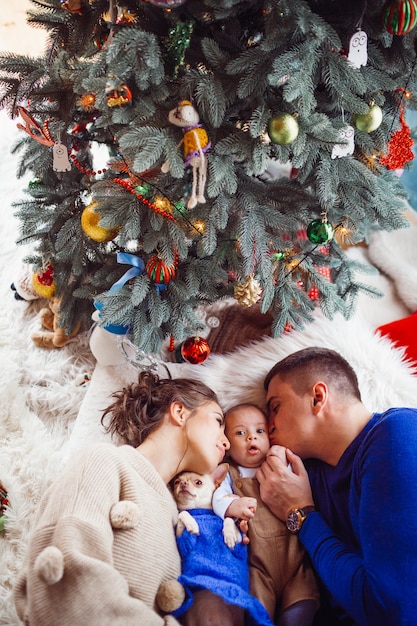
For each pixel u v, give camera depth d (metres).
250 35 1.21
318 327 1.58
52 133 1.33
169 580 1.10
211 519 1.21
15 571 1.36
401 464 1.08
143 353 1.46
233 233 1.40
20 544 1.39
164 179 1.31
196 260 1.42
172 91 1.20
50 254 1.59
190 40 1.18
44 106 1.41
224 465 1.30
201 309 1.69
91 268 1.62
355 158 1.37
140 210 1.32
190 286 1.38
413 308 1.91
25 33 2.63
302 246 1.54
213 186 1.19
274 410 1.35
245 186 1.36
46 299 1.87
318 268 1.61
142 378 1.42
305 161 1.27
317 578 1.24
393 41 1.19
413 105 1.34
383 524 1.05
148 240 1.30
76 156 1.58
